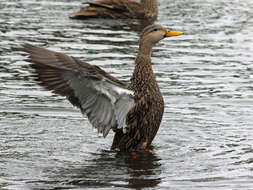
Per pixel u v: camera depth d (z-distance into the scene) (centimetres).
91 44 2008
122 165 1141
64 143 1269
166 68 1805
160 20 2366
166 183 1041
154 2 2438
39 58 1069
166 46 2048
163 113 1331
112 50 1947
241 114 1466
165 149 1245
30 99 1534
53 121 1408
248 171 1105
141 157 1193
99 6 2444
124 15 2439
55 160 1162
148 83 1239
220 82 1695
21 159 1159
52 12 2478
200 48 2022
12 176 1066
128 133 1230
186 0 2788
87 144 1273
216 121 1419
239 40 2119
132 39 2103
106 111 1161
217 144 1273
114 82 1110
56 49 1909
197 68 1816
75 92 1108
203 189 1012
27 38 2034
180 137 1320
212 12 2536
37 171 1095
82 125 1394
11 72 1727
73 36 2106
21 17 2348
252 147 1251
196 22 2342
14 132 1320
